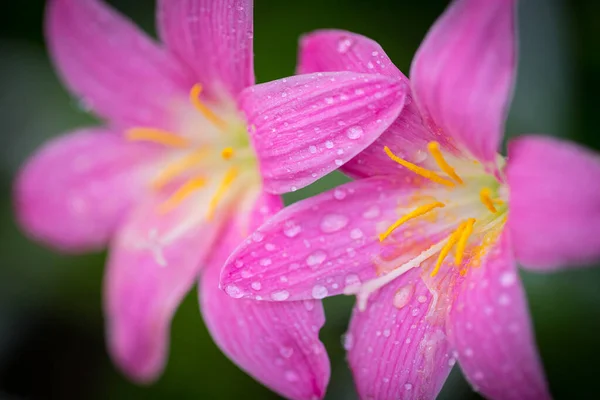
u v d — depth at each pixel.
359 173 0.22
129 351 0.25
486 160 0.22
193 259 0.24
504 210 0.23
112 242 0.26
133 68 0.25
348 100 0.22
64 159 0.26
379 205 0.22
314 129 0.22
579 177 0.20
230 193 0.24
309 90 0.22
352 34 0.22
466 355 0.21
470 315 0.21
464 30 0.21
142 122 0.26
